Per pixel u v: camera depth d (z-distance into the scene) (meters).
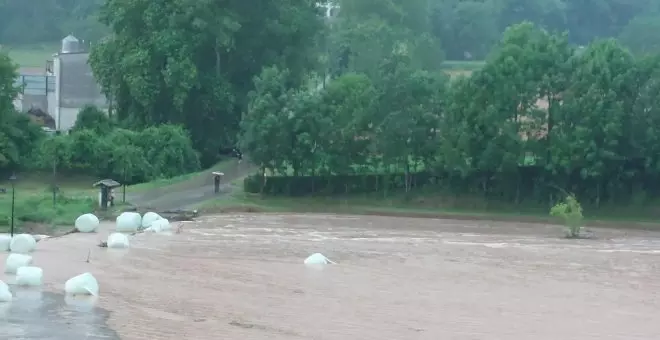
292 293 44.84
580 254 58.69
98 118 100.00
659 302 44.25
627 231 72.75
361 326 38.78
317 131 85.44
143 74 99.69
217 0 101.75
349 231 68.69
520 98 81.44
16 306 41.41
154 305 42.03
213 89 101.31
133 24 102.25
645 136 79.12
